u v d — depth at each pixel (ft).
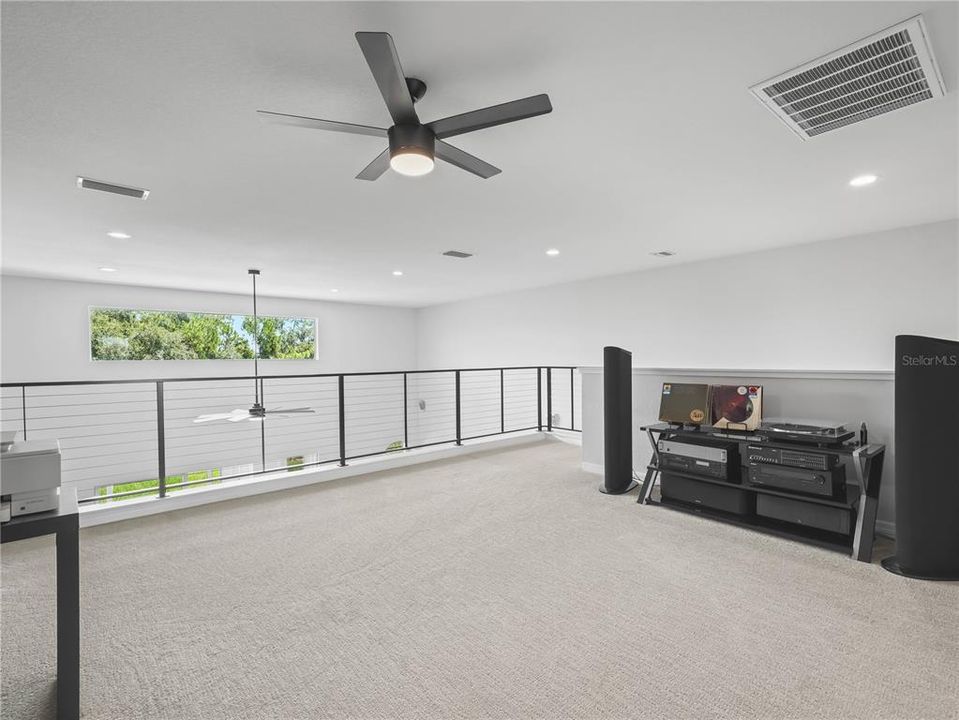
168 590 7.52
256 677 5.51
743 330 17.75
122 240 14.46
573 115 7.51
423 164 6.33
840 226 14.05
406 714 4.94
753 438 10.18
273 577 7.96
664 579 7.81
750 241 15.76
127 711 4.98
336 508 11.50
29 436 20.74
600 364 22.53
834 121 7.73
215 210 11.76
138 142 8.09
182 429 24.98
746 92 6.89
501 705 5.05
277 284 23.15
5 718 4.85
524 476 14.47
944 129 8.02
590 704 5.05
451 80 6.51
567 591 7.45
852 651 5.88
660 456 11.37
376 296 27.94
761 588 7.48
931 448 7.62
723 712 4.91
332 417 30.19
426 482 13.82
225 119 7.39
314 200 11.17
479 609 6.95
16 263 17.62
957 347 7.48
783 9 5.22
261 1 4.92
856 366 15.20
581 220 13.15
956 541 7.63
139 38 5.48
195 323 25.70
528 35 5.59
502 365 27.50
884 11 5.27
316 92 6.72
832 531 9.12
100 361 22.52
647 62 6.17
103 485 22.68
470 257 17.75
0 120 7.27
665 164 9.43
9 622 6.59
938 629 6.31
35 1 4.82
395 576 7.99
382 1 4.97
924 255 13.91
